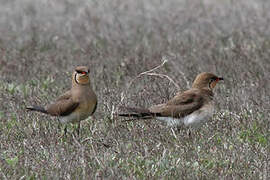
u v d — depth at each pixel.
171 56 17.39
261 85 14.69
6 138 11.41
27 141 10.98
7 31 22.03
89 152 10.63
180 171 9.63
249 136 11.56
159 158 10.36
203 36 20.36
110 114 12.73
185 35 20.59
